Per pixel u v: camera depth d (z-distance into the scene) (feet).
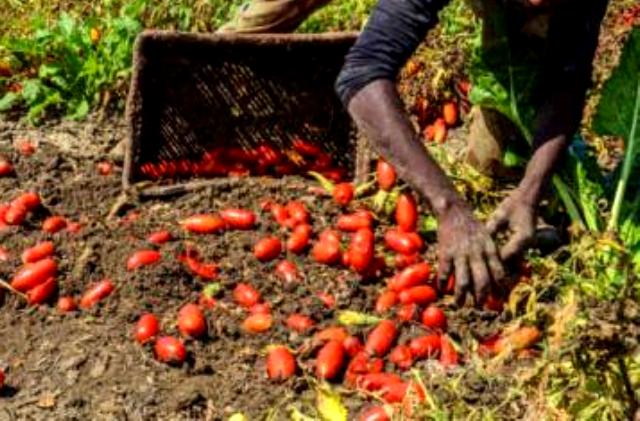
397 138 17.88
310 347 19.17
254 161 24.62
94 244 21.47
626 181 20.83
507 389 18.17
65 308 20.29
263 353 19.40
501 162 23.30
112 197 23.61
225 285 20.81
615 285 18.78
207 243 21.85
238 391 18.65
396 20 17.92
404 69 28.22
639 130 20.93
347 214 23.09
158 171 23.99
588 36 20.34
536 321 18.83
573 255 19.21
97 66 27.50
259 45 23.54
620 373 16.67
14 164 24.67
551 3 19.11
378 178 22.84
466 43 28.35
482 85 21.44
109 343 19.54
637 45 21.15
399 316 19.98
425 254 21.83
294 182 23.95
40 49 28.14
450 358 19.21
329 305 20.52
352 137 24.49
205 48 23.32
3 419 18.02
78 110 27.14
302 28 29.68
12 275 20.83
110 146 26.40
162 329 19.72
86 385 18.74
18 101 27.58
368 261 20.99
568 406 16.93
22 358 19.29
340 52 24.00
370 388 18.43
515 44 21.08
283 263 21.16
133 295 20.40
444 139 27.35
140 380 18.81
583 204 21.20
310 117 24.49
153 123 23.70
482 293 17.76
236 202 23.38
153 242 21.50
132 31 27.86
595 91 27.73
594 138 26.21
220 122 24.18
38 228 22.24
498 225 19.02
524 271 20.25
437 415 17.16
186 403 18.30
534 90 21.13
